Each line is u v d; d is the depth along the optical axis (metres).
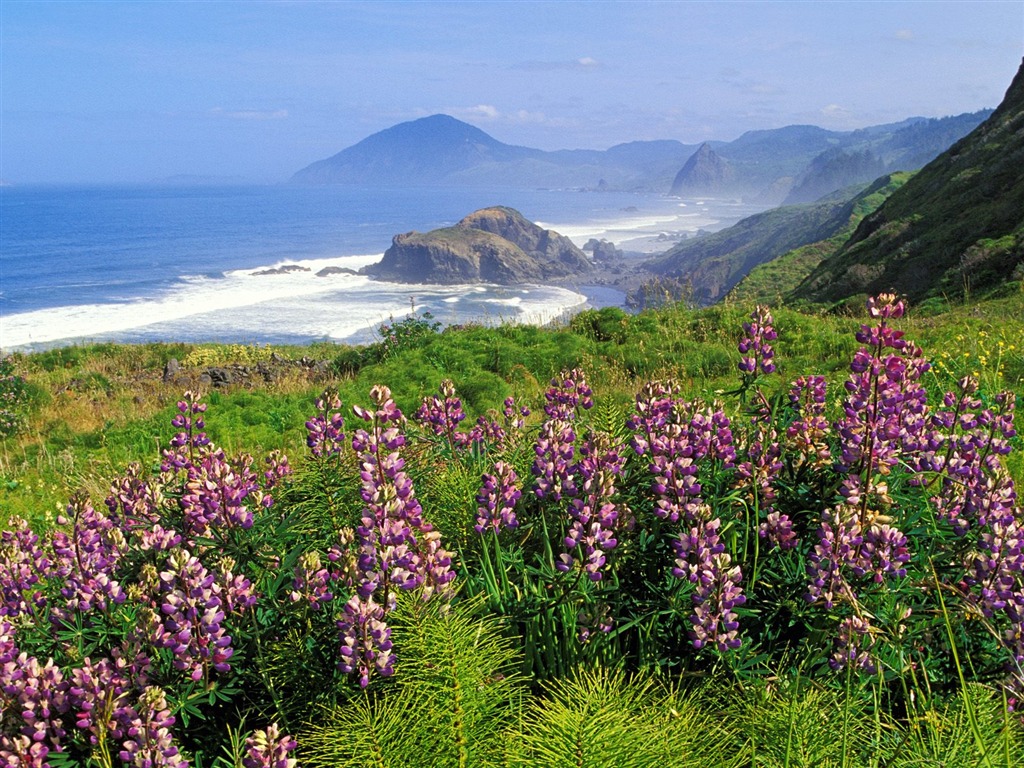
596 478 3.24
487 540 3.73
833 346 13.58
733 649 2.84
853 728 2.50
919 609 3.04
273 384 17.23
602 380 13.46
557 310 185.50
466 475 4.13
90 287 184.75
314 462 3.94
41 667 2.72
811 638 3.00
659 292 19.09
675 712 2.51
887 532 2.93
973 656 2.97
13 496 9.20
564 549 3.51
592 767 2.21
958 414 4.18
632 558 3.29
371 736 2.40
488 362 14.81
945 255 37.12
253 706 2.78
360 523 3.66
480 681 2.58
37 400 16.52
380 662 2.69
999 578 2.96
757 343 3.96
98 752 2.42
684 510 3.20
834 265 49.59
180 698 2.61
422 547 3.03
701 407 3.86
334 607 2.91
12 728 2.55
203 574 2.74
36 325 130.38
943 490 3.59
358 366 18.05
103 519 3.41
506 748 2.41
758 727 2.50
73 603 2.98
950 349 10.86
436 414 4.52
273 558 3.22
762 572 3.29
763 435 3.62
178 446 4.41
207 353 24.28
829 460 3.61
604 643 3.02
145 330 127.88
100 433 12.61
